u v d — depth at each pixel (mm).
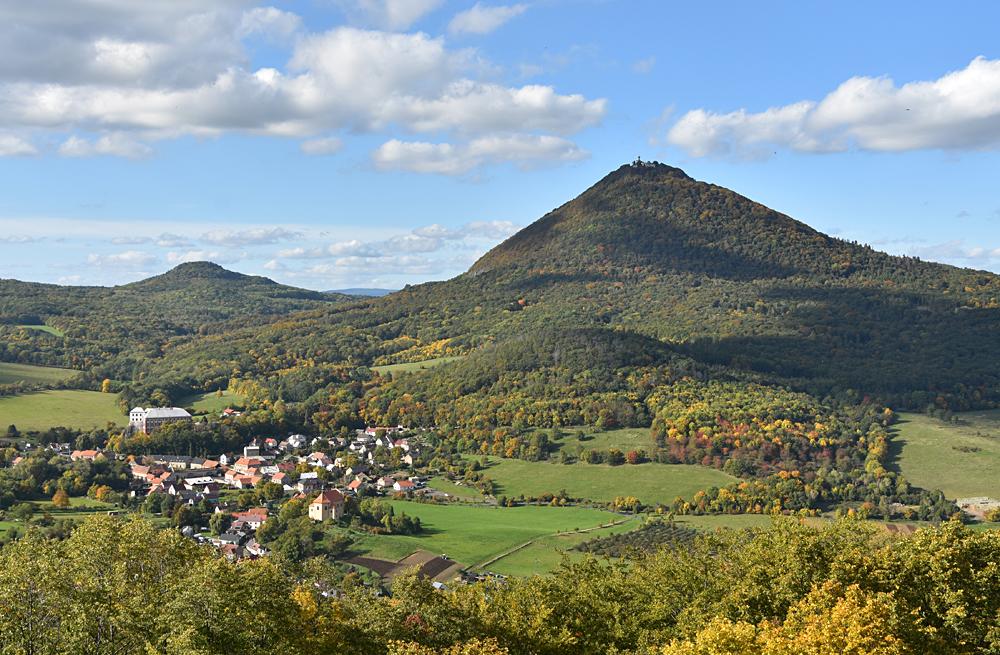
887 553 73625
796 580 71375
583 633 77688
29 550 76625
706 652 57281
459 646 66750
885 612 60875
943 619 68000
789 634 58031
